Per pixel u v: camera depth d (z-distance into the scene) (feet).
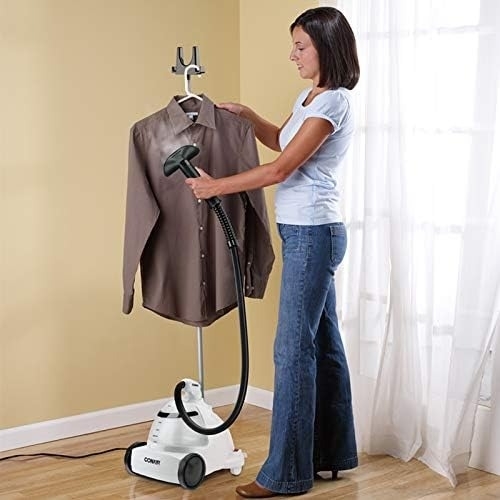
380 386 11.74
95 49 12.79
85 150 12.77
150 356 13.64
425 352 11.48
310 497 10.35
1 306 12.14
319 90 10.22
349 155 12.01
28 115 12.23
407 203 11.36
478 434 11.29
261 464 11.57
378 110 11.57
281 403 10.28
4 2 11.94
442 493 10.49
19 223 12.23
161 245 11.19
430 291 11.26
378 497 10.36
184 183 11.10
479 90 10.47
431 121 11.14
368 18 11.63
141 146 11.05
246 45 14.38
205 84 14.10
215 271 11.25
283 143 10.61
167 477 10.77
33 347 12.44
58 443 12.55
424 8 11.08
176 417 10.98
